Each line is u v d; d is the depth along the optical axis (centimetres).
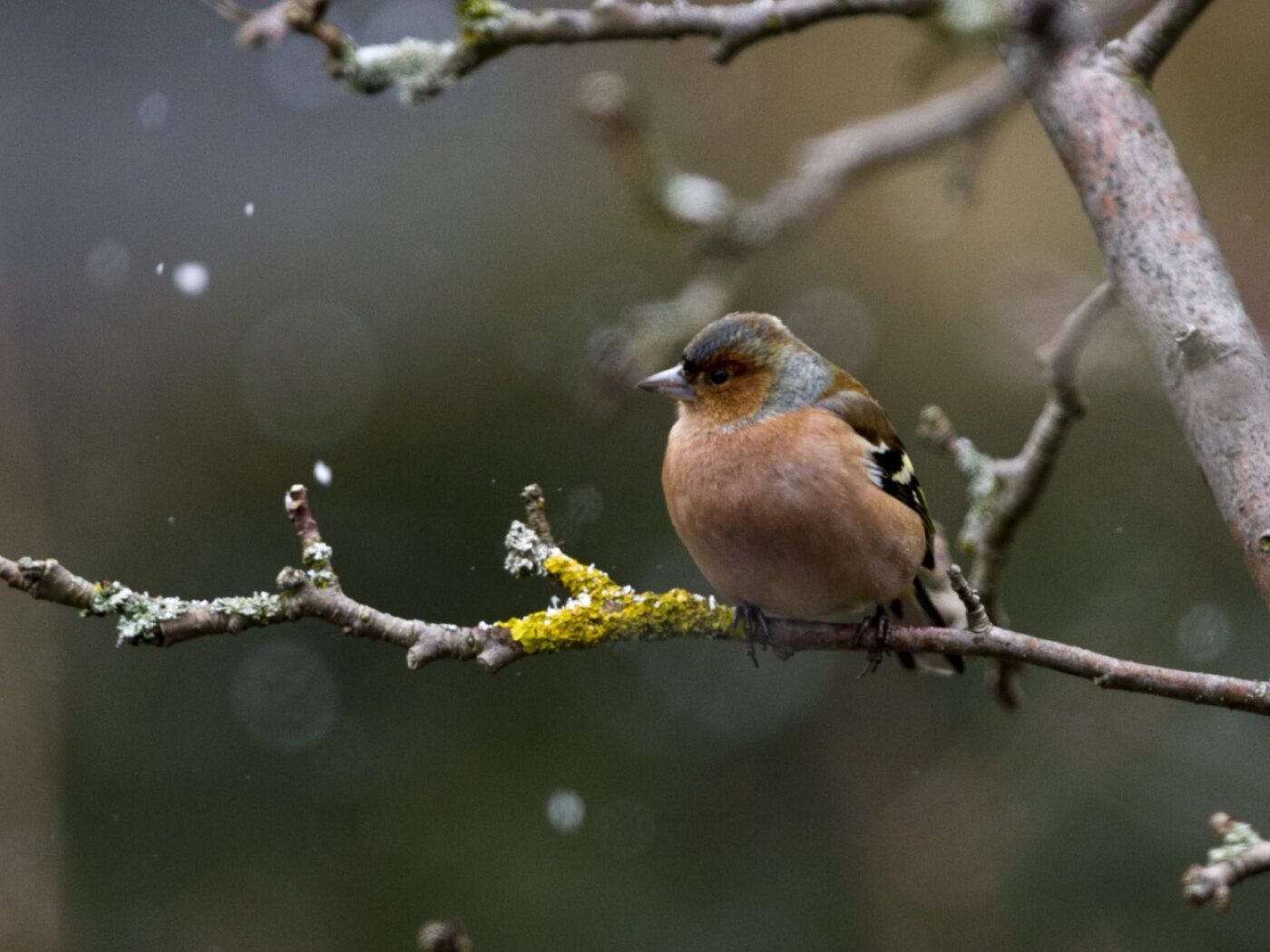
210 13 1474
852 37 1463
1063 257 1307
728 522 693
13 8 1452
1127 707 1072
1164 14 591
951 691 1161
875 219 1352
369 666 1186
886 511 684
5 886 1055
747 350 715
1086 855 1030
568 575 589
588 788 1148
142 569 1205
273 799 1124
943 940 1048
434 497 1245
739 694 1194
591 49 1491
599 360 1014
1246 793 1014
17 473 1201
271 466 1257
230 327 1333
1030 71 597
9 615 1141
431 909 1085
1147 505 1133
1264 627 1063
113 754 1124
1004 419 1255
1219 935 991
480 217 1395
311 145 1445
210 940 1066
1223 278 547
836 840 1130
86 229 1381
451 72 645
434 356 1312
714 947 1080
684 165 1447
